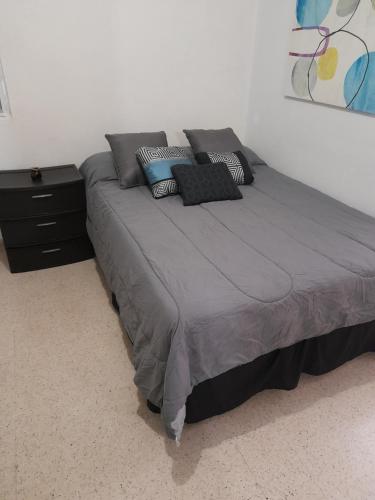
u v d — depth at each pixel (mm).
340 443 1499
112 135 2596
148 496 1286
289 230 1968
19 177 2486
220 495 1299
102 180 2496
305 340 1612
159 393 1367
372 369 1896
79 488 1297
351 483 1355
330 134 2475
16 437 1450
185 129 3006
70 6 2387
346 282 1562
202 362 1323
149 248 1719
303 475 1375
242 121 3342
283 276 1537
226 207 2240
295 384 1690
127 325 1693
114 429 1507
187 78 2947
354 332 1755
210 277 1504
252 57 3094
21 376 1724
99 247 2266
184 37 2793
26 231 2430
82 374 1753
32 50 2406
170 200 2305
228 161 2592
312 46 2449
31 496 1265
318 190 2650
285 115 2844
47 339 1954
